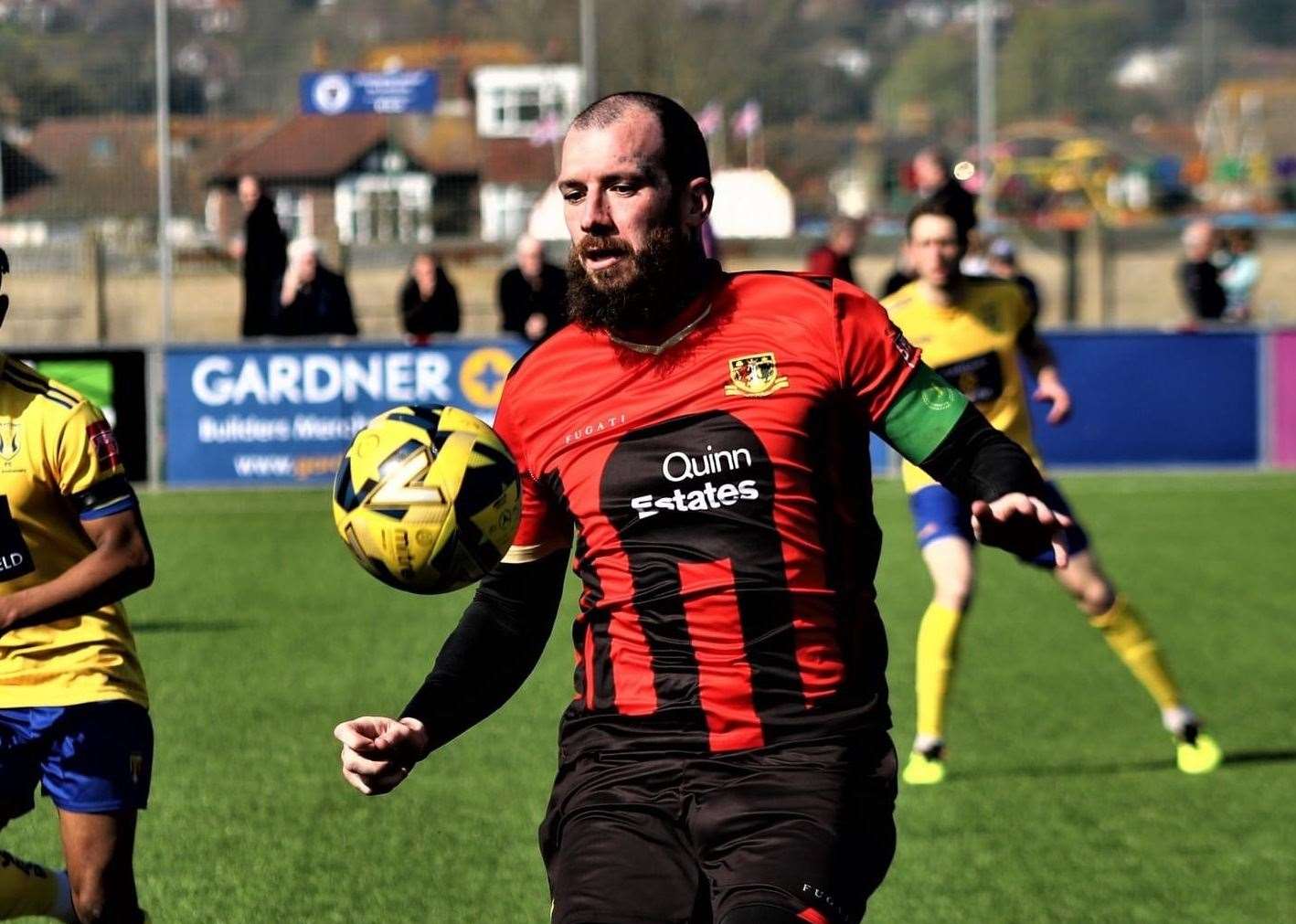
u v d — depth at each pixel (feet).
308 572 66.08
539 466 18.74
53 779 22.40
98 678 22.47
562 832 18.20
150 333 118.01
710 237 68.90
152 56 113.70
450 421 18.25
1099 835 34.47
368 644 52.95
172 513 81.30
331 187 123.24
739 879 16.92
